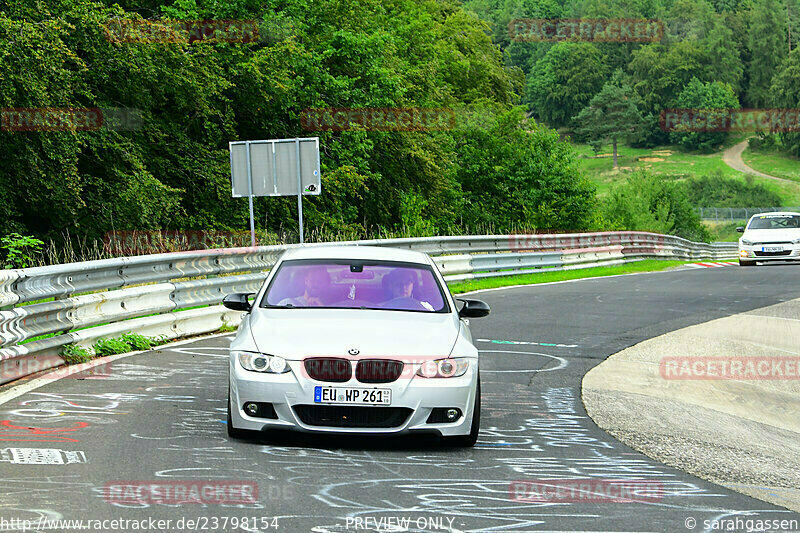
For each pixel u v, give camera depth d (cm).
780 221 7050
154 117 6188
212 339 2509
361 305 1503
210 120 6594
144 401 1638
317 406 1312
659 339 2747
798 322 3188
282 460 1244
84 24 5125
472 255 4656
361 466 1230
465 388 1349
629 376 2169
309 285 1546
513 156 9675
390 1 10181
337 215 7256
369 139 7388
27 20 4619
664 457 1396
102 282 2145
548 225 9012
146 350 2267
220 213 6306
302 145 4103
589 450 1409
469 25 13638
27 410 1527
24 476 1110
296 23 7181
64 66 5006
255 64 6512
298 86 7019
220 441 1346
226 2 6650
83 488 1062
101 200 5216
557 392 1925
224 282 2725
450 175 9062
